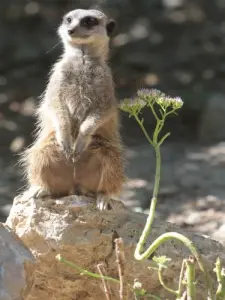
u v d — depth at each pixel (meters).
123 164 9.39
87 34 9.52
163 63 24.83
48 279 8.63
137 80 22.53
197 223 12.60
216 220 12.74
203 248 8.57
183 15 30.25
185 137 19.95
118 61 23.33
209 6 31.50
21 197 8.98
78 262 8.56
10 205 13.55
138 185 14.54
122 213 8.73
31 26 27.69
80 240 8.48
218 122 19.72
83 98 9.39
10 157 17.59
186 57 25.45
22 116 20.03
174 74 23.70
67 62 9.53
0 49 25.73
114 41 23.58
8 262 7.32
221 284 7.34
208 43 27.22
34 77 23.48
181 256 8.47
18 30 27.39
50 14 28.16
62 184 9.20
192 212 13.30
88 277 8.59
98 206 8.66
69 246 8.46
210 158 17.50
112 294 8.56
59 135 9.02
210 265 8.45
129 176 15.66
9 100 21.41
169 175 16.03
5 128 19.14
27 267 7.46
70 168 9.10
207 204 13.79
